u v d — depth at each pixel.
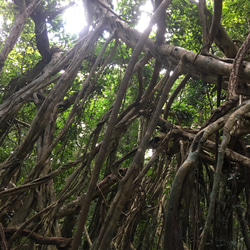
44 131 6.66
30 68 8.59
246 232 5.03
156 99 4.94
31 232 4.73
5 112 6.15
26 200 5.69
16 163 5.96
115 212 3.23
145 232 6.95
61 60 6.50
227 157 4.70
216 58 4.16
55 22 7.71
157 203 6.14
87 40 5.75
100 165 3.31
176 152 6.01
